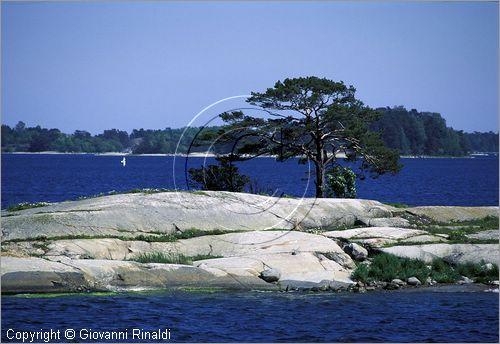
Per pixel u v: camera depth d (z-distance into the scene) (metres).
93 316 65.00
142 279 74.00
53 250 77.69
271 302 71.31
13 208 97.31
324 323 65.00
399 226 100.31
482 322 66.38
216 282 75.12
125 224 87.31
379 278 78.75
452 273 80.94
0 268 71.06
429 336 61.81
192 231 88.62
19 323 62.56
